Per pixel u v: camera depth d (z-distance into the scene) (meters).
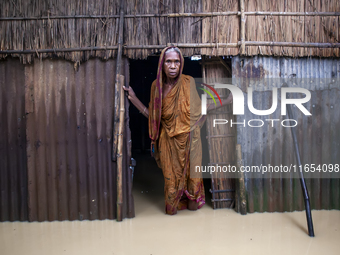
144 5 2.79
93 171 2.85
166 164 2.86
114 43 2.77
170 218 2.87
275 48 2.84
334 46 2.86
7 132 2.83
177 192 2.89
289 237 2.44
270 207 2.98
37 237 2.51
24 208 2.87
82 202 2.86
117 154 2.78
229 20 2.83
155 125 2.81
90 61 2.79
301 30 2.86
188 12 2.81
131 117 6.03
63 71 2.79
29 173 2.81
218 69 3.02
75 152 2.84
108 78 2.80
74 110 2.81
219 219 2.82
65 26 2.76
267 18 2.84
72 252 2.25
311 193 3.03
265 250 2.24
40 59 2.76
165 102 2.75
